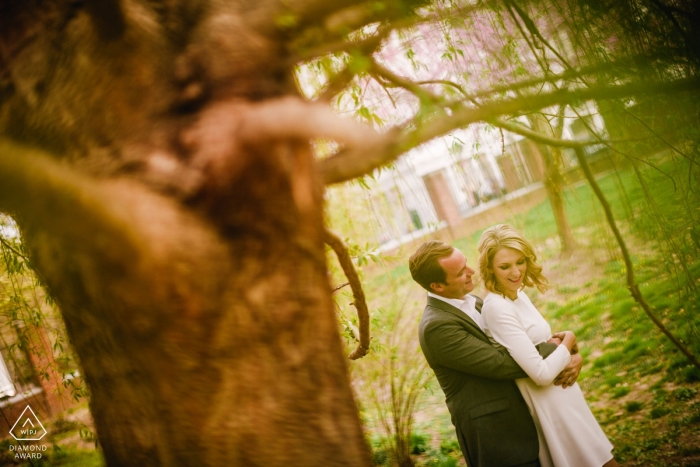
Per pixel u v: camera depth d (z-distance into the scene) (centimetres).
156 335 94
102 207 85
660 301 582
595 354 577
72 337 115
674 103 206
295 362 98
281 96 100
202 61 98
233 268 94
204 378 95
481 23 248
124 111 98
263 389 96
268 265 97
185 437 97
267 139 89
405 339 536
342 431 102
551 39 235
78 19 103
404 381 492
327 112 89
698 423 385
